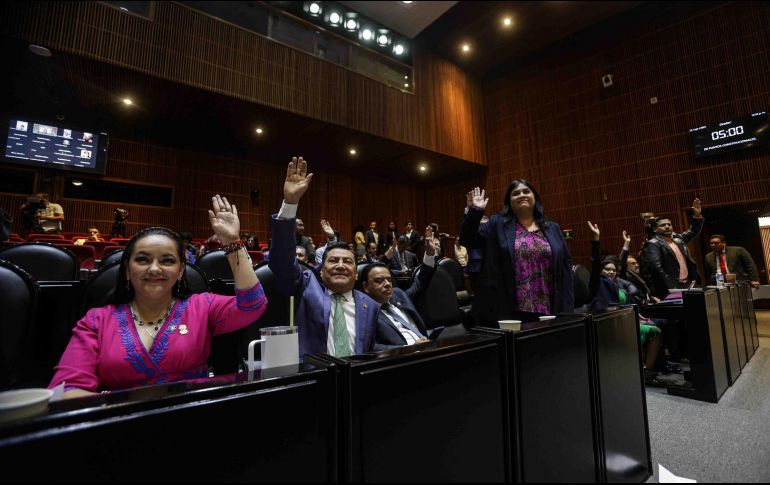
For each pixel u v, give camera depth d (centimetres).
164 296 133
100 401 69
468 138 1069
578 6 877
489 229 227
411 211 1281
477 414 106
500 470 108
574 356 139
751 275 551
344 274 200
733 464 165
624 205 879
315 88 765
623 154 888
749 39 750
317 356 101
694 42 809
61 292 182
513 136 1072
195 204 883
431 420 97
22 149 670
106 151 754
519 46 1023
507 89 1095
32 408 63
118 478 64
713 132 772
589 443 136
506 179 1074
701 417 231
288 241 174
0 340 139
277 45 725
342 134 843
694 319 273
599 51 937
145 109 709
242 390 78
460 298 417
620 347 166
